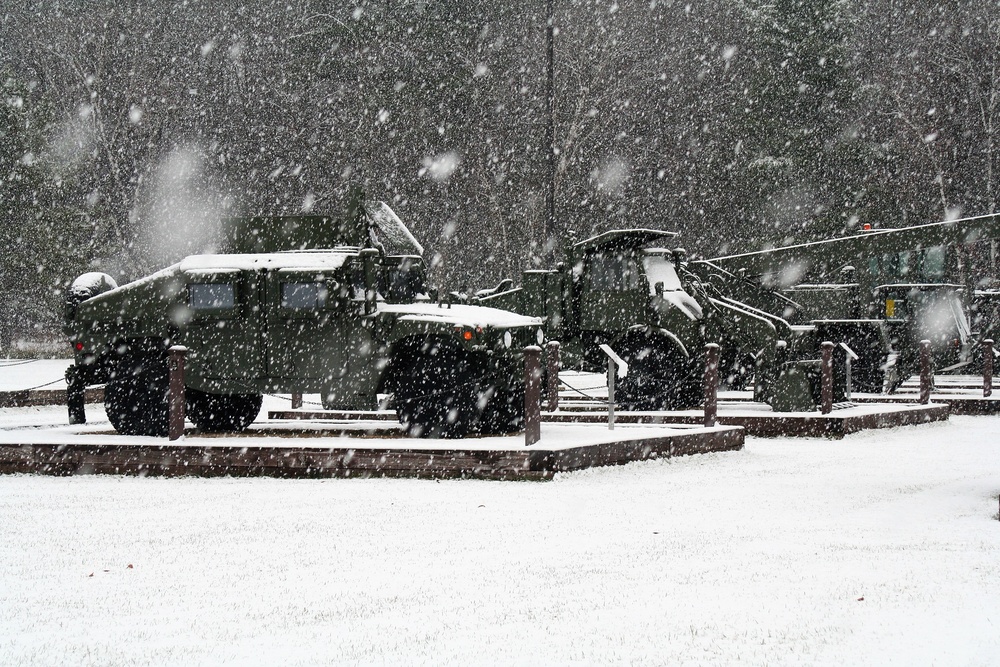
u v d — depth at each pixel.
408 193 46.47
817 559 8.12
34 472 13.41
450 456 12.57
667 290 19.84
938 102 46.75
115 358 14.93
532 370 12.74
